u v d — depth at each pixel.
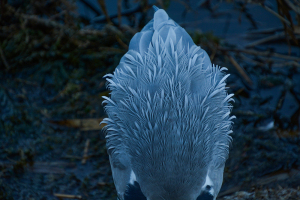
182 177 5.86
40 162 8.91
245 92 10.68
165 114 6.05
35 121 9.81
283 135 9.52
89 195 8.20
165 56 6.84
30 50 11.34
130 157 6.38
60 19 12.25
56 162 8.93
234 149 9.19
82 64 11.26
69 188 8.36
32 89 10.64
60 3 12.20
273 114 10.05
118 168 6.96
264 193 8.09
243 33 12.09
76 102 10.28
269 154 9.05
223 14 12.63
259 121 9.88
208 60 7.46
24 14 11.73
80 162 8.95
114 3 12.97
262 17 12.54
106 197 8.16
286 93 10.67
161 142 5.93
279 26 12.20
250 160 8.94
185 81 6.52
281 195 8.02
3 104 10.21
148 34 7.53
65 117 9.94
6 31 11.70
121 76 7.18
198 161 5.97
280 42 11.82
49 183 8.45
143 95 6.43
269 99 10.49
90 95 10.45
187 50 7.17
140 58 6.96
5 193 8.14
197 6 12.83
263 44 11.81
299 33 11.15
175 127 5.96
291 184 8.38
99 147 9.27
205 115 6.32
